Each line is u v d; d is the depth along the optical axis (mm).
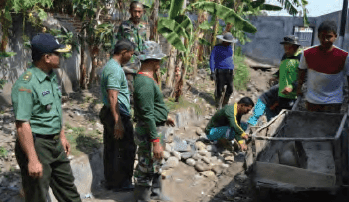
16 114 2406
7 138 4176
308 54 4227
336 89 4238
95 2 6223
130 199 3750
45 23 5695
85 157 3994
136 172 3617
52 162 2693
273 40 13422
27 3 4453
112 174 3934
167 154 4973
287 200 3469
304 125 4371
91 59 6918
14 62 5277
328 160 3992
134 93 3312
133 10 4945
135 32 5012
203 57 11078
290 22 13312
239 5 9414
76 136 4508
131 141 3904
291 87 4855
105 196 3816
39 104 2533
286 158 3857
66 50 2668
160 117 3533
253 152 3256
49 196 3312
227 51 7020
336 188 3055
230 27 10328
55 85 2693
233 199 3855
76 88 6723
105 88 3648
